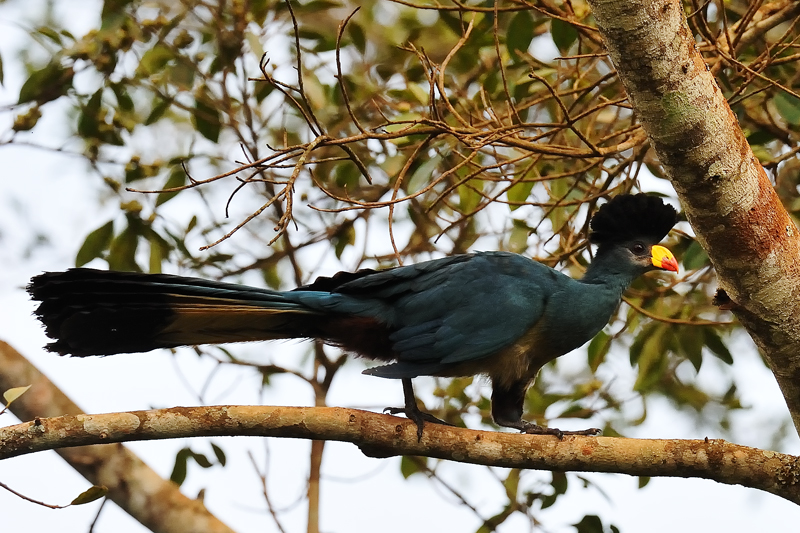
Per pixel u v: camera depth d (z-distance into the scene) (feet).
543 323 29.07
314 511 36.47
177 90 38.11
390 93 38.63
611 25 20.18
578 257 38.17
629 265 30.71
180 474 35.42
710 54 33.76
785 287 22.18
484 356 28.07
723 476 23.89
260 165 23.61
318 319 28.25
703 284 38.40
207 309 26.58
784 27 43.75
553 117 39.27
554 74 37.22
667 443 24.14
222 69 37.19
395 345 27.81
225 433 23.63
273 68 34.55
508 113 31.32
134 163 36.83
